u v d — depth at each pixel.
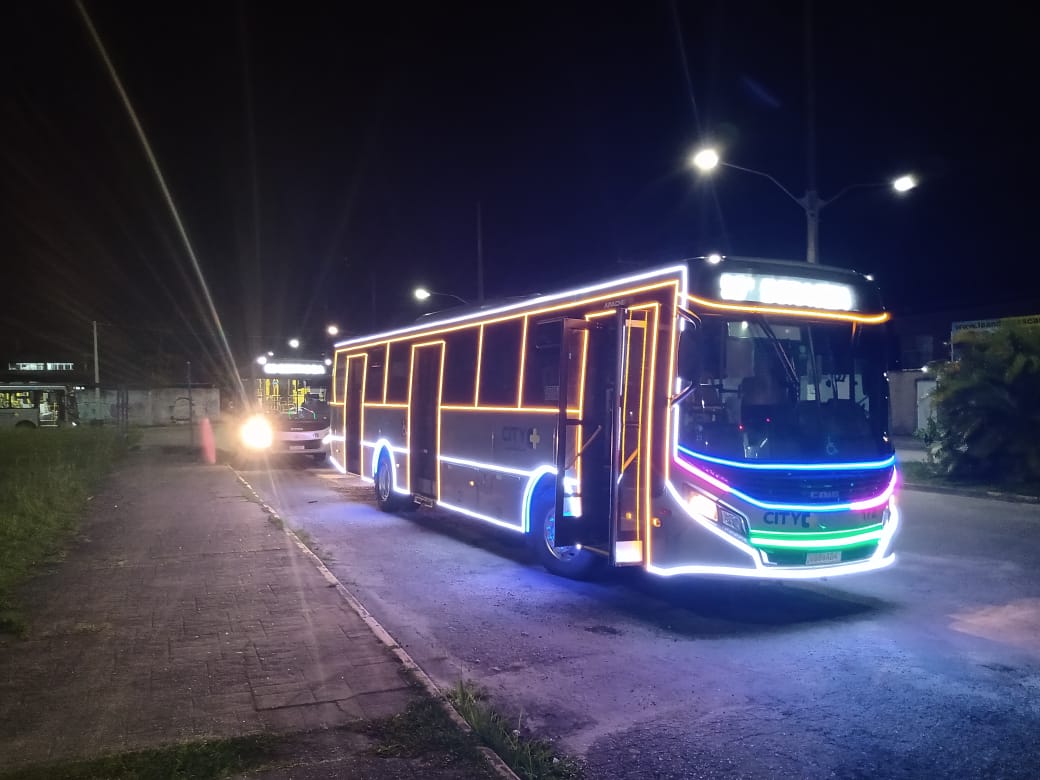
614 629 7.12
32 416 46.06
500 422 10.20
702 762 4.54
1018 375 15.92
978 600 8.01
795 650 6.50
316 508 15.03
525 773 4.27
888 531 7.35
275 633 6.40
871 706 5.33
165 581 8.17
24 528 10.29
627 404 7.64
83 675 5.44
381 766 4.15
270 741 4.43
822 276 7.62
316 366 25.69
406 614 7.66
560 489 8.10
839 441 7.36
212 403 56.22
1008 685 5.70
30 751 4.28
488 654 6.46
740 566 6.81
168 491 15.91
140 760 4.16
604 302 8.23
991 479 16.67
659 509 7.21
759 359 7.25
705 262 7.15
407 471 13.23
